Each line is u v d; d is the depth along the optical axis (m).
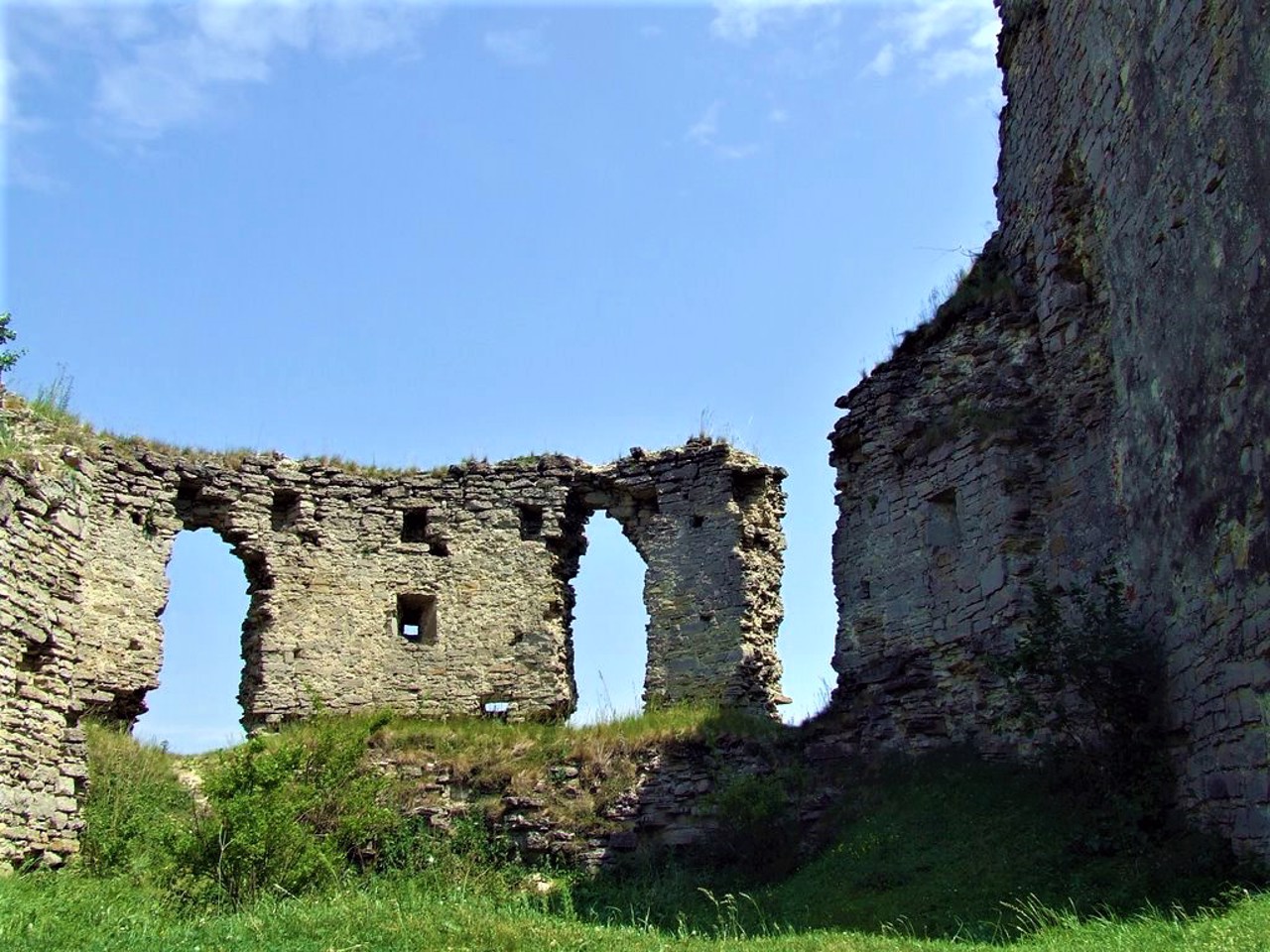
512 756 21.28
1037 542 18.34
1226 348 12.56
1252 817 12.27
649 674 24.48
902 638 20.08
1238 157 12.32
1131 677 14.84
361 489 25.50
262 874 15.73
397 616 25.08
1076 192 18.42
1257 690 12.05
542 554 25.38
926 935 13.88
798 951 12.26
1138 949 10.70
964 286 21.09
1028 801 16.31
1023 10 20.34
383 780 19.77
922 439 20.31
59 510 19.09
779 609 24.83
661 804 20.34
